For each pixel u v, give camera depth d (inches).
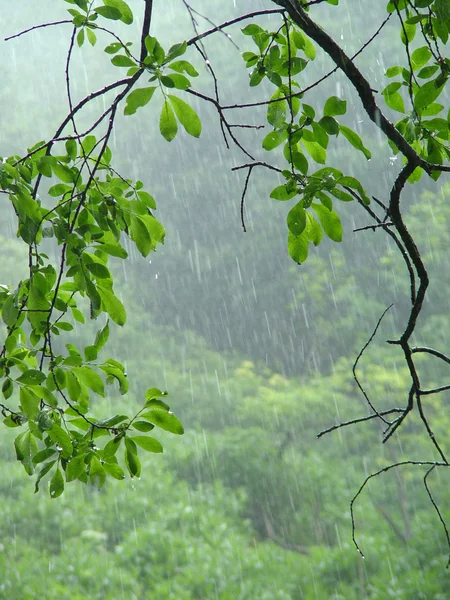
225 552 426.0
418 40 876.0
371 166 903.1
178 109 72.1
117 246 80.7
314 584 401.1
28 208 71.1
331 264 880.3
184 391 716.7
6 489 510.3
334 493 531.8
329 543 504.1
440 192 899.4
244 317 938.7
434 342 700.0
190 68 71.9
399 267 829.8
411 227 836.6
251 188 1027.9
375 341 774.5
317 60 961.5
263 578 412.2
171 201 1059.9
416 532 433.7
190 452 557.0
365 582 410.3
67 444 72.7
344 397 636.1
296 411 624.7
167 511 473.7
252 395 725.3
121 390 80.3
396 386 619.5
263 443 570.3
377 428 617.0
